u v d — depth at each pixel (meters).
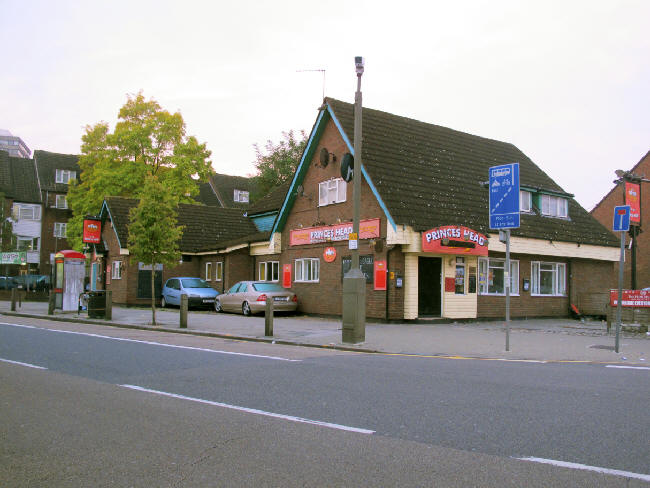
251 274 27.45
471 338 14.70
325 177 22.25
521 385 8.10
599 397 7.26
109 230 31.81
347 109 22.12
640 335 15.42
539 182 24.88
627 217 12.02
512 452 5.06
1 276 46.97
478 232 19.66
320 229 22.19
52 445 5.35
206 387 8.02
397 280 18.70
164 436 5.62
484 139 26.61
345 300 13.80
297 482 4.36
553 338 14.73
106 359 10.67
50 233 54.78
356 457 4.95
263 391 7.72
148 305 29.73
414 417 6.29
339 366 9.97
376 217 19.33
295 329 16.83
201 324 18.39
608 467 4.67
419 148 22.44
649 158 35.25
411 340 14.26
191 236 31.30
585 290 24.31
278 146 46.88
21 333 15.28
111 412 6.60
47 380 8.56
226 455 5.02
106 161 37.50
